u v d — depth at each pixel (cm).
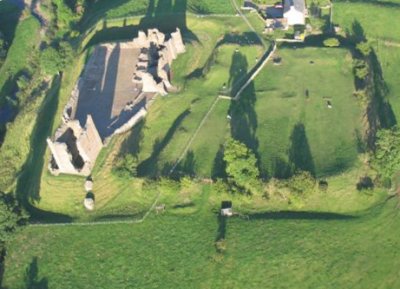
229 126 12031
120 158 11431
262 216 10775
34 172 11950
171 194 11006
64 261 10581
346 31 14350
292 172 11156
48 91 13975
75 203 11250
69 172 11419
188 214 10875
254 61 13425
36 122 13100
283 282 9888
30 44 16112
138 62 12950
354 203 10944
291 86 12825
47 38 15825
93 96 12619
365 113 12119
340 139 11688
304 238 10381
